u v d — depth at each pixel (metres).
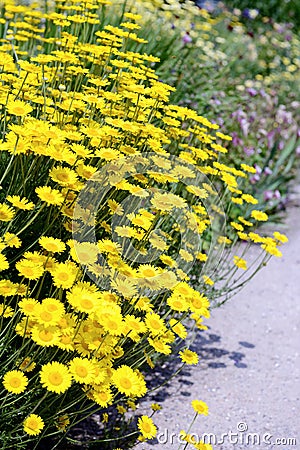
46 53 3.78
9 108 2.16
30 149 2.09
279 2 9.93
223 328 3.64
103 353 1.89
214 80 5.43
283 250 4.77
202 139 2.87
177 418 2.81
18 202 1.98
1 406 1.85
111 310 1.82
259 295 4.07
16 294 1.95
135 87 2.67
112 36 2.96
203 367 3.24
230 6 8.99
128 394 1.82
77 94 2.54
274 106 6.27
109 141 2.40
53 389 1.68
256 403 3.03
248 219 4.84
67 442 2.50
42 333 1.72
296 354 3.50
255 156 5.32
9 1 3.69
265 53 7.72
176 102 4.29
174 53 4.63
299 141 5.66
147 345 2.18
